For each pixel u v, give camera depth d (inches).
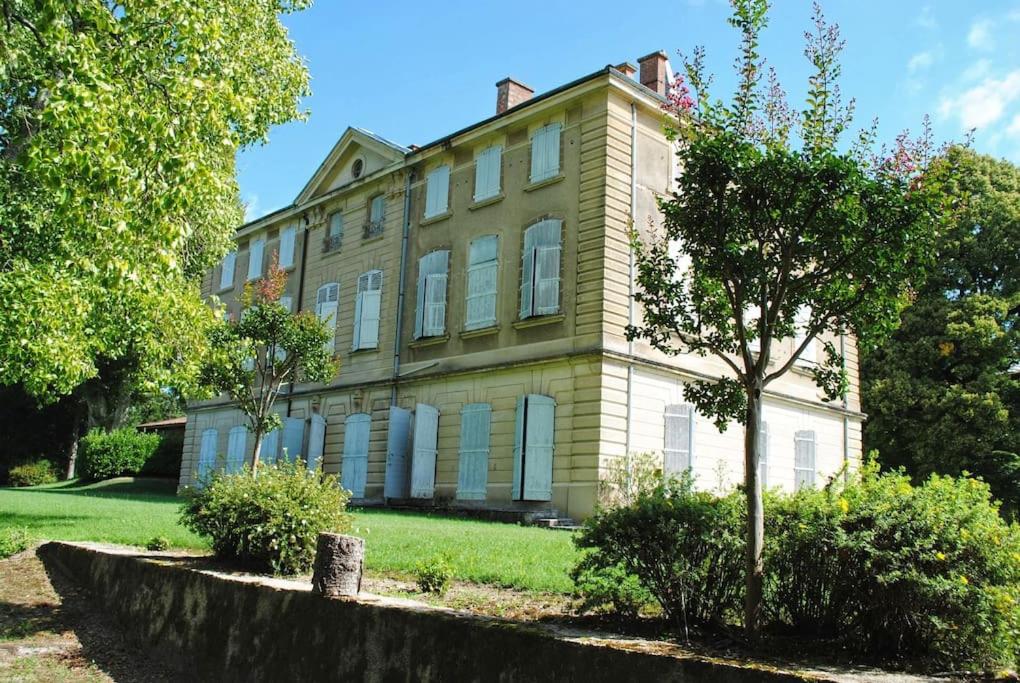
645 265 249.4
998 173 1251.8
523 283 785.6
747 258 220.8
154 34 401.4
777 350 878.4
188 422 1311.5
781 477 860.6
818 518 202.1
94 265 424.2
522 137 830.5
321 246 1081.4
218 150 579.2
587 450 698.2
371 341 950.4
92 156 361.4
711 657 169.3
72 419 1712.6
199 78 413.4
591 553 234.5
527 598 293.3
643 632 217.0
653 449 730.8
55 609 382.6
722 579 219.8
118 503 822.5
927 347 1136.2
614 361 712.4
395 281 943.0
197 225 702.5
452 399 836.6
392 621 227.8
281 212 1154.0
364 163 1037.8
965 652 181.8
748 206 222.7
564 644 185.0
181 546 426.9
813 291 230.1
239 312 1219.2
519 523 705.0
